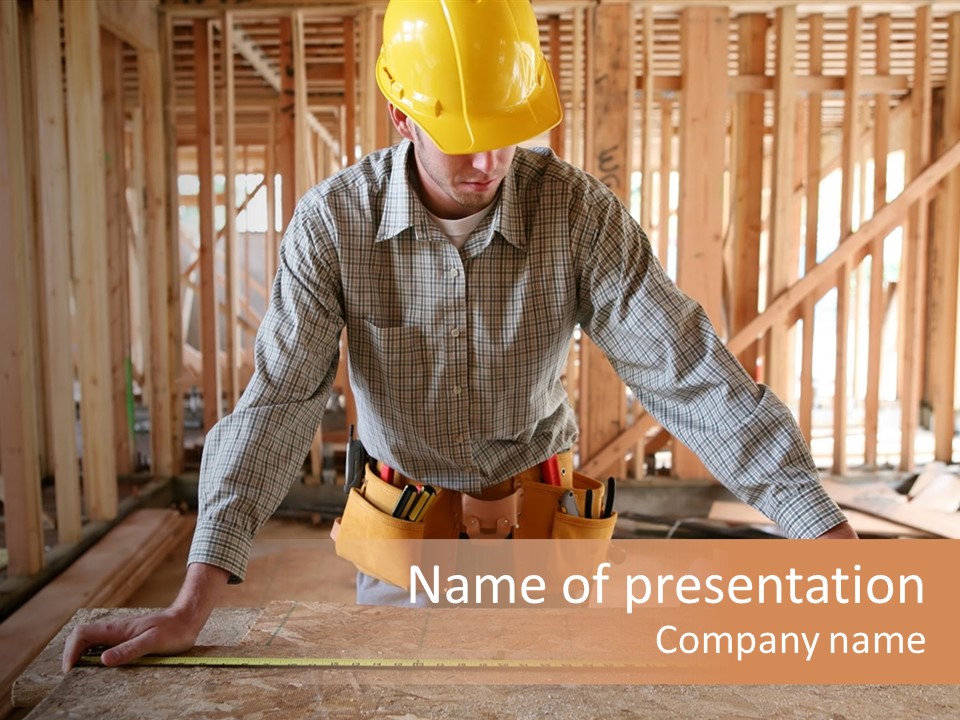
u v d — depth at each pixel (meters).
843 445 4.54
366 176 1.34
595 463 4.36
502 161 1.22
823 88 4.38
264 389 1.28
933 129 5.77
